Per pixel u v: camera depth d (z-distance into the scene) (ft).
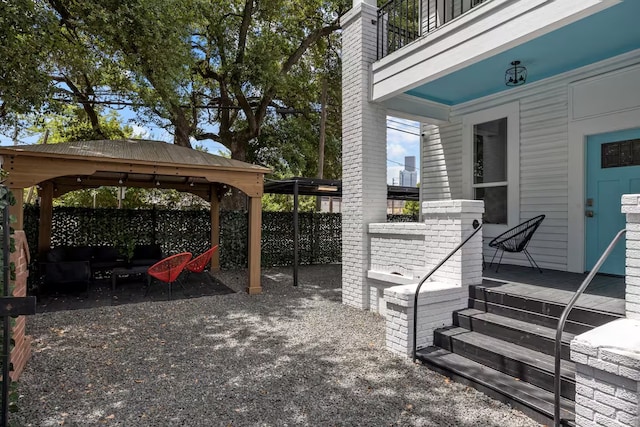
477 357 11.89
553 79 18.45
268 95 42.65
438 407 9.87
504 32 13.11
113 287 25.13
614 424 7.30
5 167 18.85
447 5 22.91
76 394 10.59
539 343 11.23
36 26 21.53
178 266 23.59
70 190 28.37
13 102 21.63
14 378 11.16
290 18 42.80
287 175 50.60
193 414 9.57
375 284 19.81
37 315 18.79
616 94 16.15
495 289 13.96
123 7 24.07
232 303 21.80
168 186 31.53
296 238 27.35
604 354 7.37
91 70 28.30
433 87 20.06
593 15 12.41
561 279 15.83
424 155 25.45
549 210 18.70
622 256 16.20
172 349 14.28
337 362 12.96
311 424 9.12
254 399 10.38
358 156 20.29
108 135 43.34
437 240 15.53
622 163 16.20
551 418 8.78
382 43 20.68
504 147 20.74
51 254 25.50
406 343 13.19
